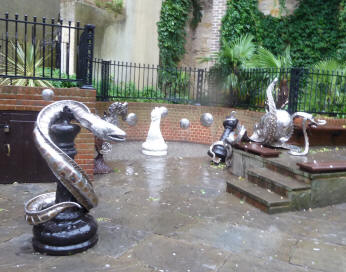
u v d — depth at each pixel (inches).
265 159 229.1
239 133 261.4
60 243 127.0
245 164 251.6
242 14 481.4
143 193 209.9
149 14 487.5
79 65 225.6
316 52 481.1
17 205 181.8
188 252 134.4
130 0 473.4
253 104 388.8
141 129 415.8
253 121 362.0
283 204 185.0
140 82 489.4
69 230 128.7
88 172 228.5
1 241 139.0
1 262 122.0
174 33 501.4
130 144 387.5
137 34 481.4
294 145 278.2
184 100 426.0
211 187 229.5
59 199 134.4
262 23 489.7
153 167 281.4
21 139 216.2
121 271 118.2
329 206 199.2
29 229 151.9
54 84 262.2
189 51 523.8
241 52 416.8
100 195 202.8
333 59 449.1
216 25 493.7
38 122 127.1
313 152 264.4
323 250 140.6
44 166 223.0
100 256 128.7
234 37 481.1
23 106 212.4
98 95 379.2
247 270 122.3
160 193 211.5
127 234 149.4
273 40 490.6
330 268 125.7
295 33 486.3
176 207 187.3
